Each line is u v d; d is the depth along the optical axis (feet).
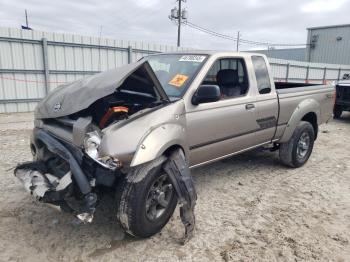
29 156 19.38
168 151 11.07
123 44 48.21
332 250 10.70
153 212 10.84
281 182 16.61
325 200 14.57
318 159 21.01
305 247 10.80
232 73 14.80
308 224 12.32
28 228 11.41
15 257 9.82
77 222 10.14
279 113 16.49
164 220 11.19
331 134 29.66
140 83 11.15
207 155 13.15
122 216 10.06
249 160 20.16
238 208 13.50
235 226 12.01
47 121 11.85
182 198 10.52
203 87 11.78
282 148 18.17
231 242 10.97
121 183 10.09
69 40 43.47
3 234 10.98
